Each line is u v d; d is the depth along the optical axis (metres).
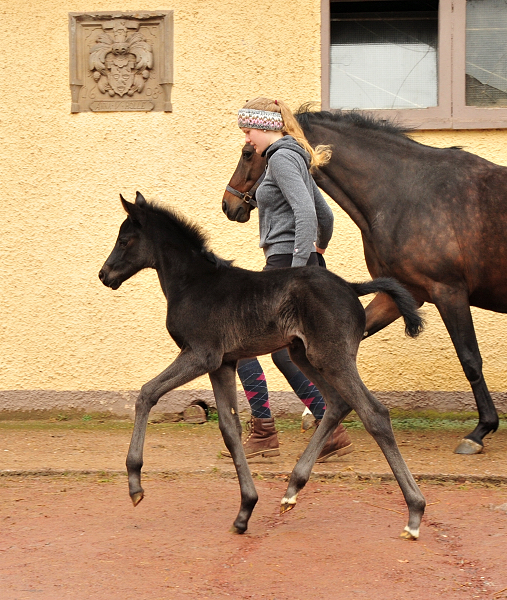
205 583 2.77
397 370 5.62
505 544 3.12
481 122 5.58
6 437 5.14
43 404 5.78
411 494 3.17
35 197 5.78
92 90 5.77
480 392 4.56
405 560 2.97
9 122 5.80
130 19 5.73
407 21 5.80
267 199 4.05
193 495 3.83
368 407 3.15
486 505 3.63
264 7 5.69
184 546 3.14
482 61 5.71
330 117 4.76
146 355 5.74
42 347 5.79
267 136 4.05
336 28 5.85
